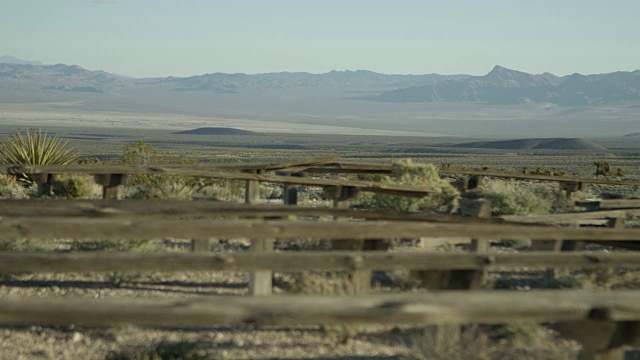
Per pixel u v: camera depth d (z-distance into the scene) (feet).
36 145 102.37
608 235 36.27
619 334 20.52
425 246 50.80
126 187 88.12
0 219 30.01
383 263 27.09
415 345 28.14
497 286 43.93
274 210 39.11
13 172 60.90
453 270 28.66
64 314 17.72
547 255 28.50
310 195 101.60
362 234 32.14
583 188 98.22
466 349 27.30
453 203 77.36
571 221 54.24
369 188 60.49
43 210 36.63
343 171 81.76
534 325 31.96
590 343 20.75
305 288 37.24
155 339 31.17
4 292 38.19
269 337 32.04
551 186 114.32
